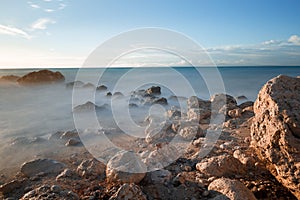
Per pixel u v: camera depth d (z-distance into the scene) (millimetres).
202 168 3842
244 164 3932
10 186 3422
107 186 3357
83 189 3328
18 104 11047
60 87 16578
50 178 3721
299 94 3381
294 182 2889
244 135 5895
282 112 3152
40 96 13258
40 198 2877
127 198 2814
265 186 3250
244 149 4773
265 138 3357
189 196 3109
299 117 3025
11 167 4242
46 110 9664
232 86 19047
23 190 3395
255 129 3646
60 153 4910
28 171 3938
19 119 8141
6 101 11836
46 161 4164
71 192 3066
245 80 22969
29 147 5281
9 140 5809
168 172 3729
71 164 4312
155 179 3527
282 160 3061
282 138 3043
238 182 3037
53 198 2891
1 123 7621
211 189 3131
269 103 3443
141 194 2904
